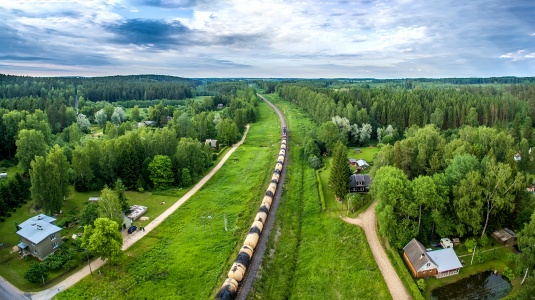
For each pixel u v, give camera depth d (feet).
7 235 248.93
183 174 339.36
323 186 334.44
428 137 317.22
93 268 210.79
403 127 544.62
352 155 446.19
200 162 370.53
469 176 221.25
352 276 200.23
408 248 208.44
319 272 208.03
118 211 249.34
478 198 219.00
